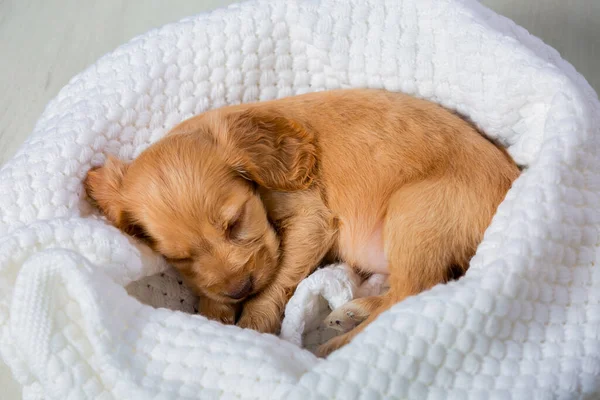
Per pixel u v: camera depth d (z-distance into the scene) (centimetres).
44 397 45
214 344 43
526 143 50
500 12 68
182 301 54
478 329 41
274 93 58
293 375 41
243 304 53
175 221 49
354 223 53
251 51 56
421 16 54
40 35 73
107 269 48
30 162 51
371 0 55
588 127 46
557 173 44
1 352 45
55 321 44
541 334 43
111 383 43
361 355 41
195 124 53
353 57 55
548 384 41
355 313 51
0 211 50
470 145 51
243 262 50
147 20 73
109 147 54
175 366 43
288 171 52
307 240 53
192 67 56
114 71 55
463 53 52
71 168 52
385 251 51
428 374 41
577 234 44
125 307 44
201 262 50
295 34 56
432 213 49
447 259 49
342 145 53
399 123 52
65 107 55
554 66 48
